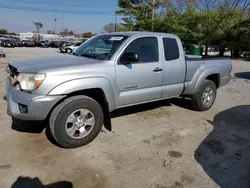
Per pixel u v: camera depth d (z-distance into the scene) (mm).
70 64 3242
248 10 26500
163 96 4344
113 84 3494
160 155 3256
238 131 4230
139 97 3916
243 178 2805
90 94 3566
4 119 4180
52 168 2832
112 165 2957
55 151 3219
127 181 2660
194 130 4188
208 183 2689
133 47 3754
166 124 4402
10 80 3338
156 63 4043
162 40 4195
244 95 7199
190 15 24047
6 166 2816
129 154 3240
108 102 3482
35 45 41469
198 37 23969
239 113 5289
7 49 29859
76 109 3209
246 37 24109
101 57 3621
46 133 3711
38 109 2943
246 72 13031
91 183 2596
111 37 4004
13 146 3281
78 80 3111
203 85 5039
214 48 27656
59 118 3102
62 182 2590
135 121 4473
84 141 3383
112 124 4273
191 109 5355
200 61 4938
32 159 2998
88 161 3021
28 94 2959
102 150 3316
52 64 3229
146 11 29000
